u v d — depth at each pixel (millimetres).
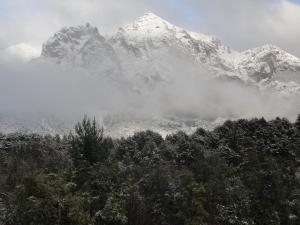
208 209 73750
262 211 75875
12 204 65188
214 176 77812
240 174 84125
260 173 78875
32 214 61938
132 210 72750
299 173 93375
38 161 93000
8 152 97250
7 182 79312
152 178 77312
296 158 98312
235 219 73688
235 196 76062
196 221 70688
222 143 102312
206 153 93188
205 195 73500
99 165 74188
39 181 64812
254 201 76750
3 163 88562
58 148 102625
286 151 98812
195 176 78875
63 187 66812
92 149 76688
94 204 69375
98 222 68000
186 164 92812
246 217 74875
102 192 70625
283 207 77875
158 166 84250
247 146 99062
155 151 97312
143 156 96875
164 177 77438
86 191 70438
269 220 75438
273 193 77312
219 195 75062
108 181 71875
